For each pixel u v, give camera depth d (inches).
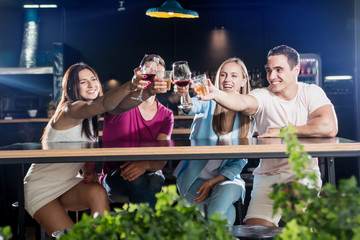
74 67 109.8
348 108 277.9
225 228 38.1
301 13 289.1
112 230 38.5
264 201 100.0
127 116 112.9
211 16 292.4
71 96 109.4
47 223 97.5
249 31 292.4
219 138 112.0
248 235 58.6
